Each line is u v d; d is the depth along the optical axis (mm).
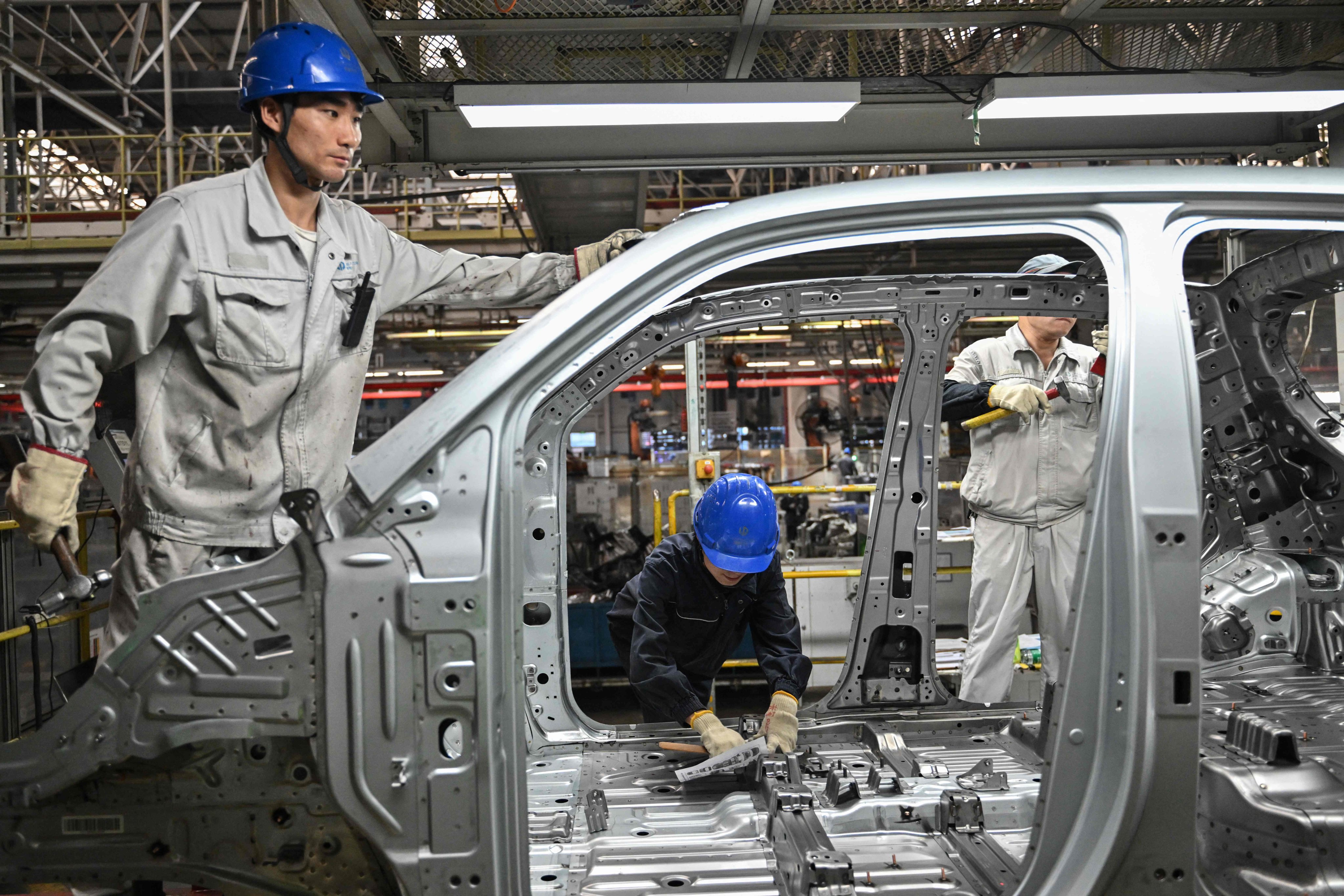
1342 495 3072
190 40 13172
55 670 4512
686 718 2744
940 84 4012
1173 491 1525
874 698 3141
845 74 4160
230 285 1847
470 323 11312
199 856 1622
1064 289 2803
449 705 1447
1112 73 3869
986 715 3078
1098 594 1552
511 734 1523
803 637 5949
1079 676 1548
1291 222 1726
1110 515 1557
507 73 4113
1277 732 2133
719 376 14703
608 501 7617
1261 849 1994
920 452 3062
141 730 1488
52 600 1692
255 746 1601
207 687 1479
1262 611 3109
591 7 3580
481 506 1495
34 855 1607
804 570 5762
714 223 1658
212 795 1605
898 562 3109
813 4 3611
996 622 3725
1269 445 3123
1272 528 3232
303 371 1928
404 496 1479
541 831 2322
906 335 2936
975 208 1695
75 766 1495
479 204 10164
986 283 2844
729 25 3621
